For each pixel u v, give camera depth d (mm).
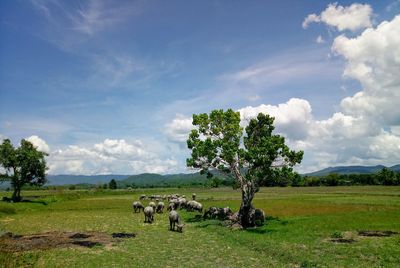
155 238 32531
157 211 59000
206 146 43438
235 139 46406
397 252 24156
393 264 21359
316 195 92875
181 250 27094
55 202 86312
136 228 39500
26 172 85688
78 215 54875
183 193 129875
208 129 47188
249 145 47031
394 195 87438
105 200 93188
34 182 88500
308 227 36500
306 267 21484
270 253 25625
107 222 45094
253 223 40969
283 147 41156
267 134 47469
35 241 30750
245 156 40531
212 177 45531
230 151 41156
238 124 46750
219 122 47125
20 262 22422
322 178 177625
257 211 43219
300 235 32125
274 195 99312
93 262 22922
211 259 24109
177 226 37125
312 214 48906
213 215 47906
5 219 49906
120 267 21797
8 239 31547
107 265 22250
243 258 24422
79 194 115562
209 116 47062
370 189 123312
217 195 111062
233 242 30422
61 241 30750
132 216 52750
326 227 36094
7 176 84250
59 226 41406
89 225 42156
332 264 21734
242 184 42344
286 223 40438
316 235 31938
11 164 84062
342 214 47375
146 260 23703
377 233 32344
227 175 44969
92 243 29766
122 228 39500
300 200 74875
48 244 29312
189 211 59375
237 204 69125
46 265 21812
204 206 66438
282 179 41969
